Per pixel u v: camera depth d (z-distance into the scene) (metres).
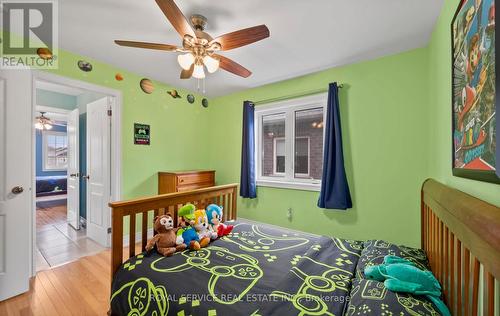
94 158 3.08
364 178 2.53
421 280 1.08
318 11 1.67
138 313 1.16
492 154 0.82
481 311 0.91
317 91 2.82
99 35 2.02
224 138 3.84
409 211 2.28
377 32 1.95
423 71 2.18
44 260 2.49
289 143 3.20
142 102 3.02
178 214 1.88
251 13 1.69
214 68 1.82
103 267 2.34
